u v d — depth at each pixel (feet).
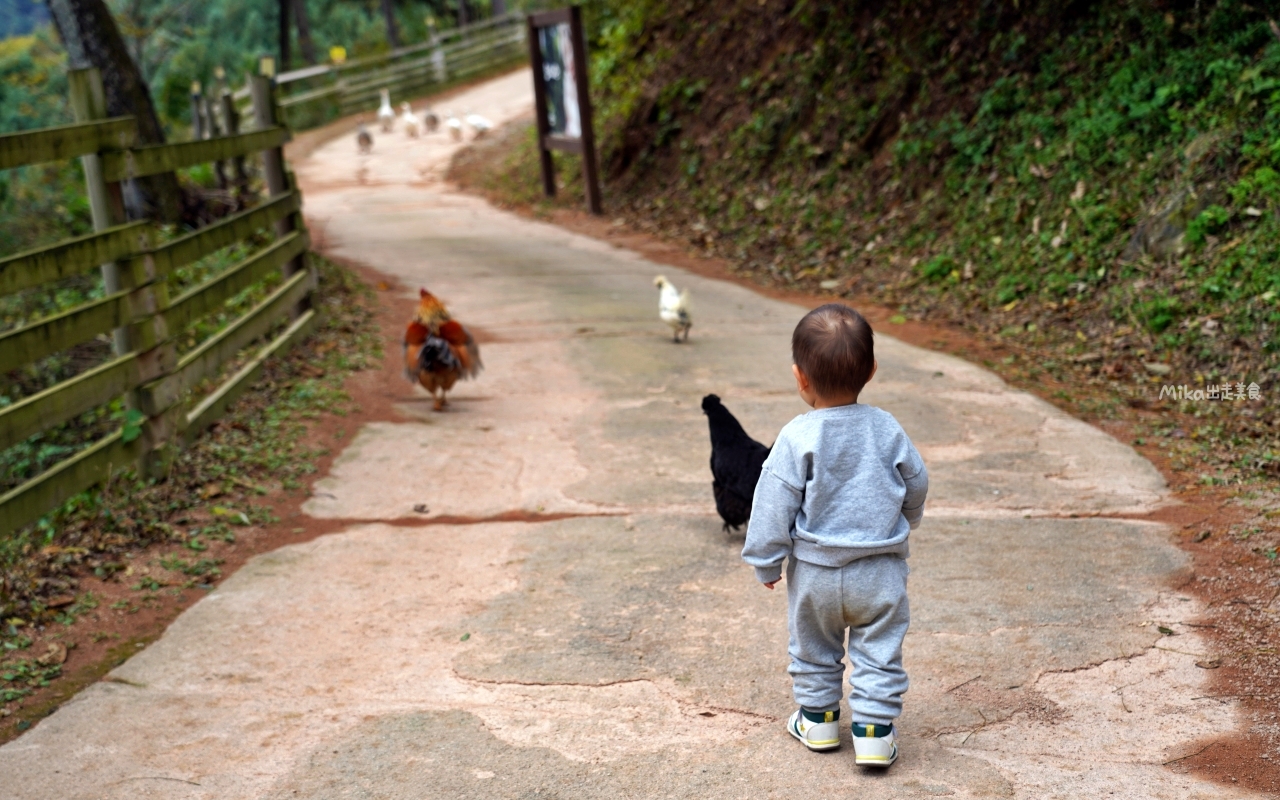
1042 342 28.99
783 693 11.55
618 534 16.70
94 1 37.78
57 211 39.45
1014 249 34.19
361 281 38.37
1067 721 10.83
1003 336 30.04
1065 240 32.55
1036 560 15.20
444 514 17.95
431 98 115.96
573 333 31.04
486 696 11.71
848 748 10.34
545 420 23.20
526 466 20.30
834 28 48.42
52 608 14.32
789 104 49.52
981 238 35.81
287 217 29.04
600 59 69.21
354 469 20.21
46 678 12.59
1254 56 31.09
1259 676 11.54
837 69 47.39
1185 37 33.91
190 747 10.79
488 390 25.66
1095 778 9.73
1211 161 29.43
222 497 18.51
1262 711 10.83
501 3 139.13
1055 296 31.19
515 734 10.86
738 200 49.03
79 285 33.12
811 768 9.99
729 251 44.45
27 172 44.55
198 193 40.32
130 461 18.10
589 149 54.34
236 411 23.04
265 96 28.66
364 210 59.93
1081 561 15.12
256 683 12.19
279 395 24.31
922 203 39.88
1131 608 13.52
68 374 28.50
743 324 32.14
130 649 13.39
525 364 27.86
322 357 27.68
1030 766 9.96
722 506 15.81
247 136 25.90
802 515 9.52
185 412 20.17
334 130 101.45
